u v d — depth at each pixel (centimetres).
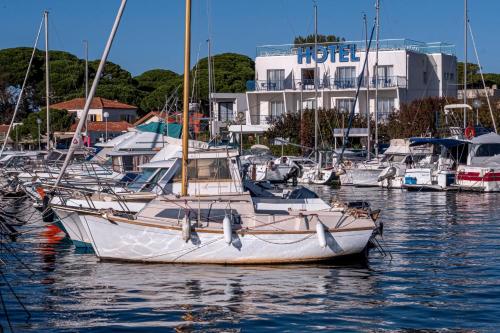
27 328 1470
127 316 1546
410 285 1833
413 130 6300
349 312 1580
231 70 10394
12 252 2006
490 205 3828
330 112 6481
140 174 2875
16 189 2906
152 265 2031
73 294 1728
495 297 1711
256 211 2220
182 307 1612
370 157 5612
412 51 7238
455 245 2452
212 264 2033
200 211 2086
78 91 9994
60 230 2738
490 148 4875
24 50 10225
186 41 2159
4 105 9562
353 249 2077
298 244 2036
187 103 2169
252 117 7388
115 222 2038
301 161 5588
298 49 7319
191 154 2252
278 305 1633
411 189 4897
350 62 7194
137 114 9656
